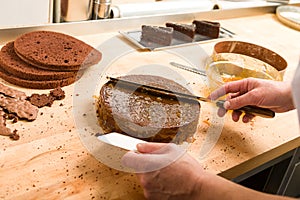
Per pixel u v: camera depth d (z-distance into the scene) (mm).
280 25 1825
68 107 962
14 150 801
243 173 940
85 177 775
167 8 1562
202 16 1671
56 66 1030
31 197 708
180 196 736
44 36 1178
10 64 1025
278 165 1277
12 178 736
